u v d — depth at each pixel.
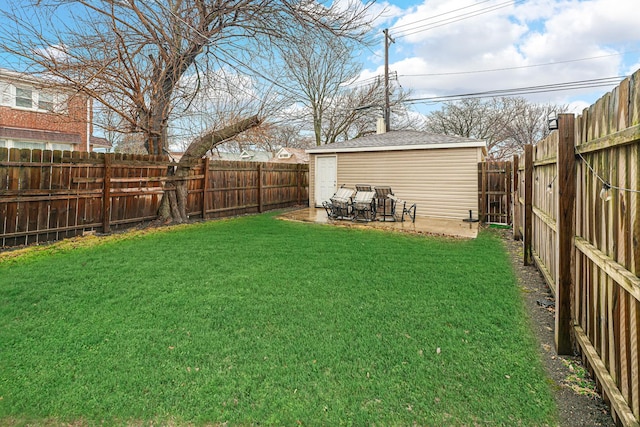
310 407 1.83
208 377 2.09
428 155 9.52
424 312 3.02
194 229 7.44
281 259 4.83
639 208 1.52
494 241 6.35
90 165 6.75
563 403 1.88
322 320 2.86
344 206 8.95
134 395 1.93
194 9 6.98
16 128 11.78
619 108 1.68
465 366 2.20
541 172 4.16
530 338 2.60
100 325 2.77
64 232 6.38
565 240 2.41
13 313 2.98
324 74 18.81
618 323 1.73
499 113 26.73
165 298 3.34
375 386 2.00
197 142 8.63
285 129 15.16
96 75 6.47
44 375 2.10
